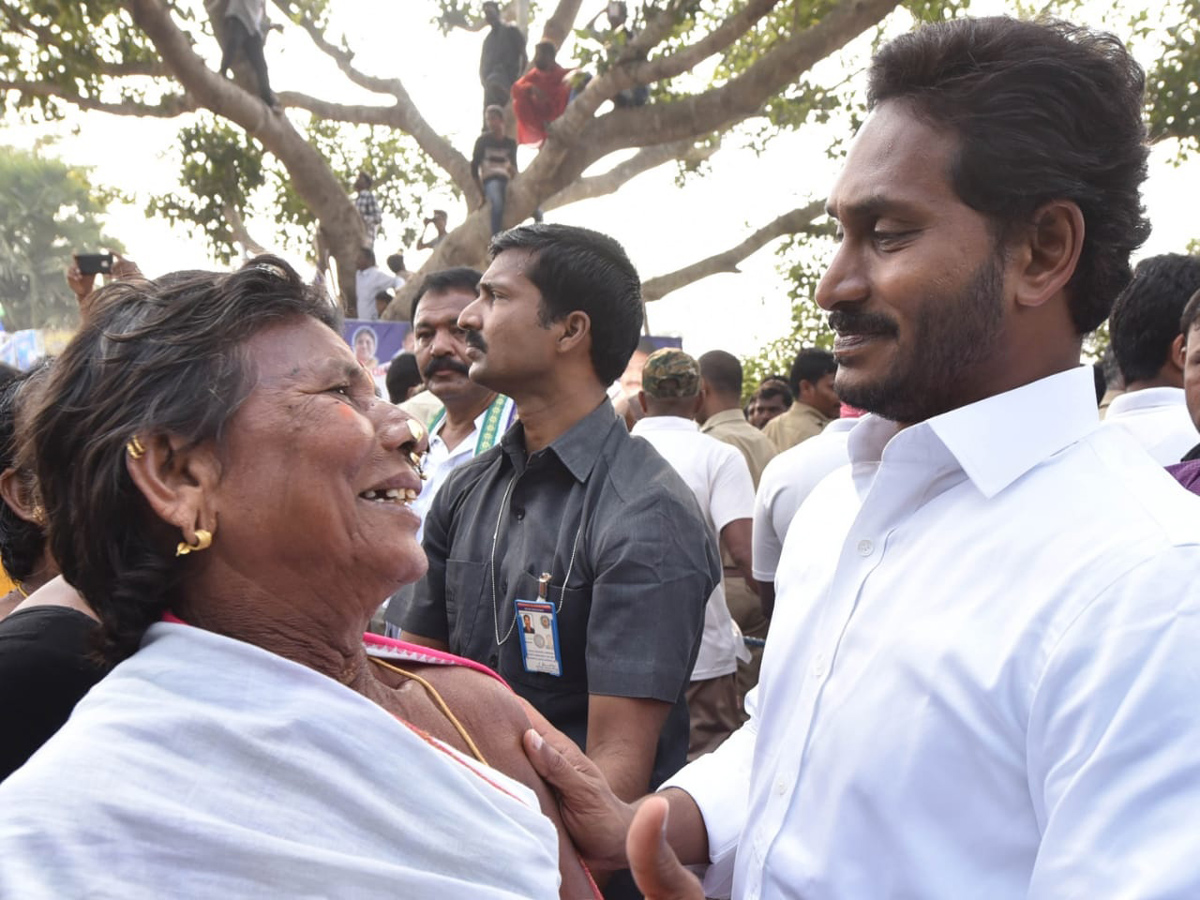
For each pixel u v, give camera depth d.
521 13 14.59
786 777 1.23
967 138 1.15
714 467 3.95
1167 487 1.11
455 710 1.37
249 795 1.01
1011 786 1.05
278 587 1.16
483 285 2.28
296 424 1.13
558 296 2.20
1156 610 0.98
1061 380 1.19
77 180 16.91
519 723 1.41
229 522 1.13
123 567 1.13
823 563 1.38
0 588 2.27
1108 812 0.94
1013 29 1.17
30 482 1.39
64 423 1.13
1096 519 1.08
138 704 1.03
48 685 1.33
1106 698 0.98
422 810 1.09
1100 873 0.93
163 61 10.92
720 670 3.50
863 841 1.12
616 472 2.12
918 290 1.17
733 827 1.49
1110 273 1.21
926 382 1.21
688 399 4.10
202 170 14.76
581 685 2.10
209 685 1.07
